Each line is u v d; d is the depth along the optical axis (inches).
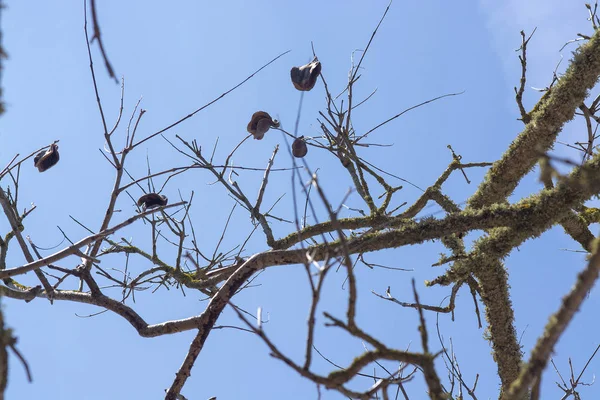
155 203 203.8
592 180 94.0
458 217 172.4
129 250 227.5
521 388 106.8
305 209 227.5
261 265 171.8
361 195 225.5
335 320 108.7
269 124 213.0
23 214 207.6
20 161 192.4
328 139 230.4
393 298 205.6
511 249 190.1
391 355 110.0
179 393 173.8
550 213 167.2
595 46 193.0
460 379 195.6
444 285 198.7
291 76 202.8
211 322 172.7
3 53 80.8
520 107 224.8
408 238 173.0
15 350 95.6
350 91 218.8
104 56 73.9
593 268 102.1
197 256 237.8
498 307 200.2
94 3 73.5
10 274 151.5
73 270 187.5
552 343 106.2
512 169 205.3
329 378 109.9
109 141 181.0
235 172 234.7
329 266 101.6
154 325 181.8
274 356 103.9
